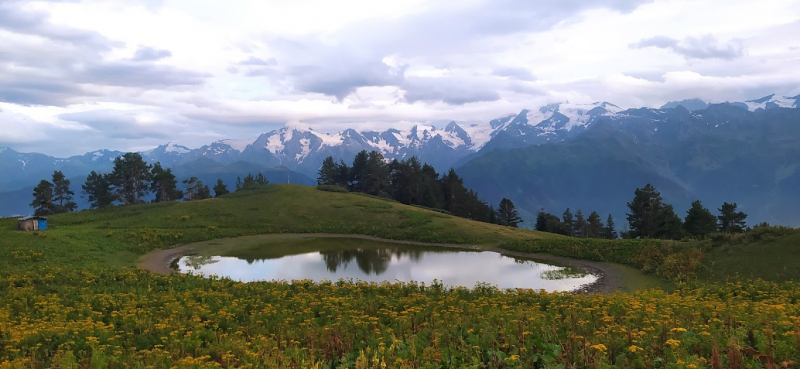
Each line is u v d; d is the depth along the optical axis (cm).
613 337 1183
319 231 7138
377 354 1187
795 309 1530
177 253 5322
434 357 1120
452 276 3959
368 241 6425
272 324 1797
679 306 1691
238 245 5959
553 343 1188
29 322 1962
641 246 4481
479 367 1058
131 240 5572
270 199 8881
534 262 4678
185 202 8756
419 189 12188
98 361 1259
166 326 1712
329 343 1333
